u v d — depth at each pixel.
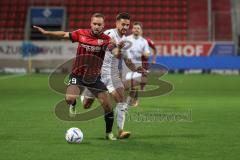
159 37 108.31
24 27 110.00
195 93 62.66
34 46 98.75
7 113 41.44
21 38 108.69
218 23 110.69
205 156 24.09
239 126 34.47
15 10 112.56
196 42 99.38
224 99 55.28
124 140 28.53
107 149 25.69
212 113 42.22
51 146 26.45
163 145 26.92
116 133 31.42
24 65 98.75
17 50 99.06
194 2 114.94
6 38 108.50
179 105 48.41
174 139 28.92
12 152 24.83
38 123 35.41
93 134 30.72
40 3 113.94
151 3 115.44
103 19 28.27
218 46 99.56
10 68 100.81
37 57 98.81
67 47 98.38
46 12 109.69
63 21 108.88
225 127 33.97
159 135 30.36
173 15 113.56
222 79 87.00
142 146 26.58
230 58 98.38
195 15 113.06
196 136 30.05
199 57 98.38
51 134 30.53
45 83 75.81
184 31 104.12
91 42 28.36
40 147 26.16
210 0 108.56
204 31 104.62
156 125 34.66
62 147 26.19
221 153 24.83
